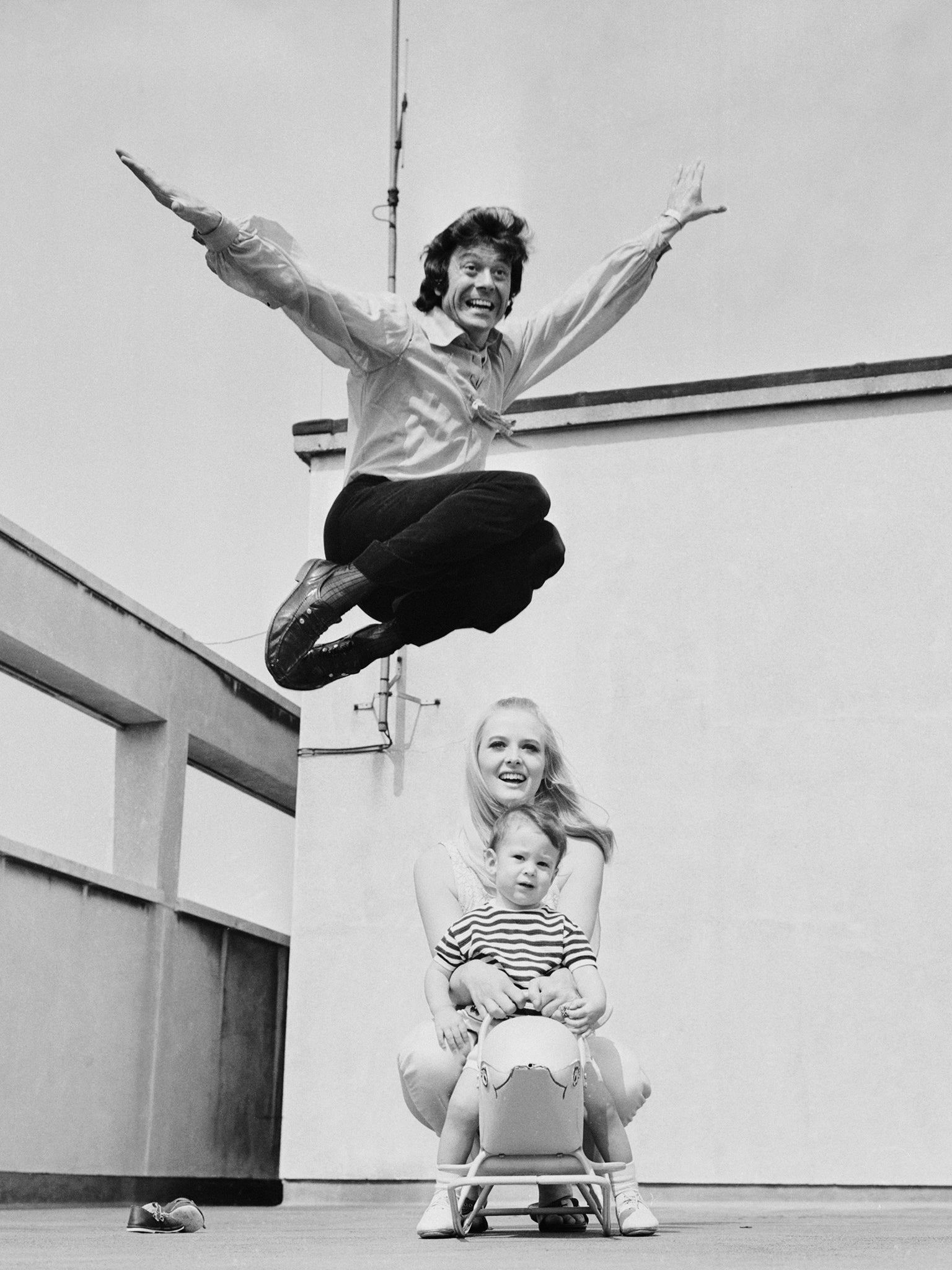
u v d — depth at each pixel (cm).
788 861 721
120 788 809
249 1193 855
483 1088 240
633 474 783
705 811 735
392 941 761
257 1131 871
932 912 703
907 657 734
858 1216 506
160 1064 772
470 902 283
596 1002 248
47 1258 208
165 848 801
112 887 742
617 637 766
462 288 353
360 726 790
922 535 746
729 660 751
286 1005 921
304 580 351
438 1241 251
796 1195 686
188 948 811
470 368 354
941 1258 213
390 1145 737
